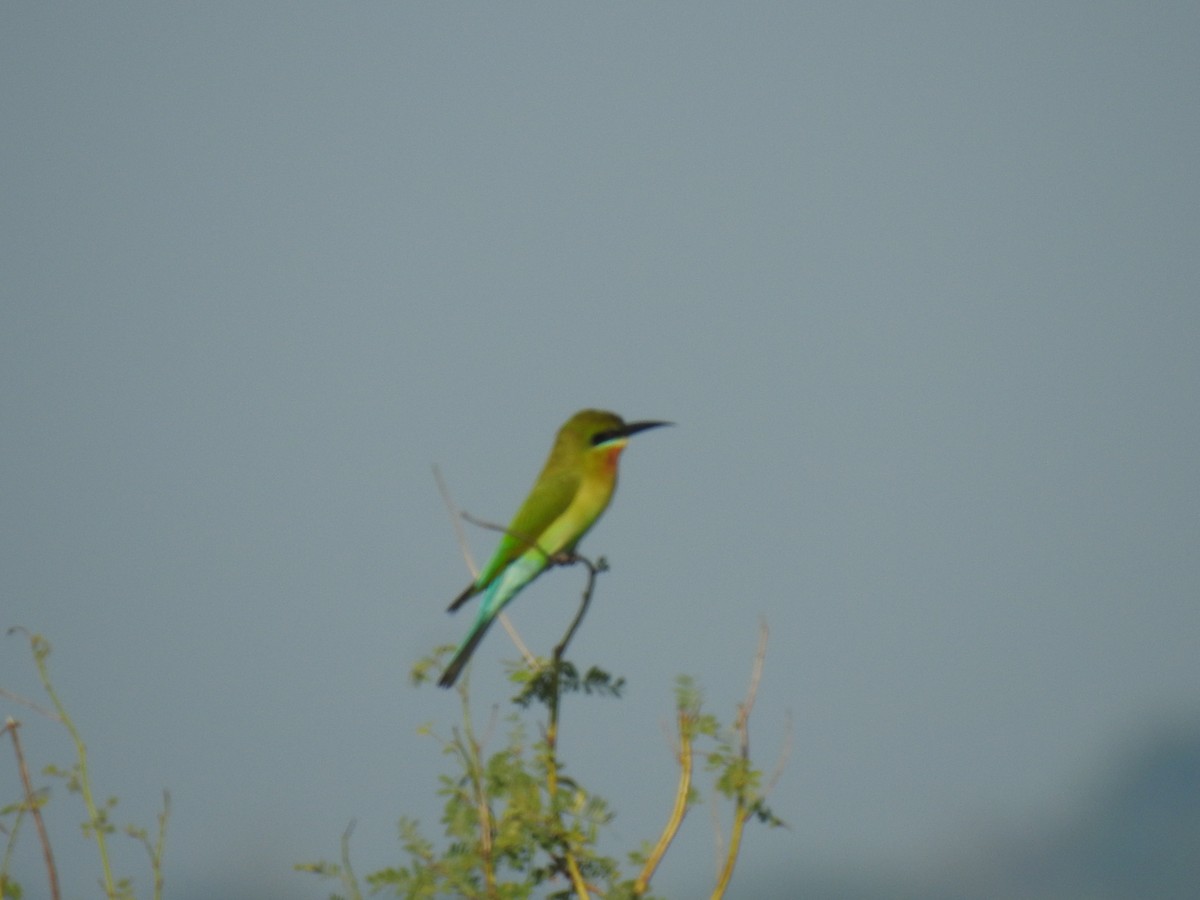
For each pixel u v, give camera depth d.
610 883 9.37
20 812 9.08
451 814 9.40
